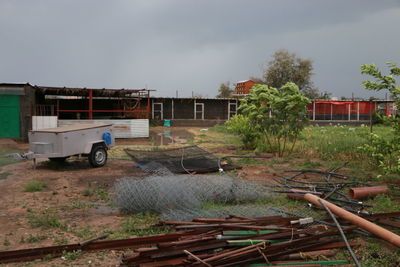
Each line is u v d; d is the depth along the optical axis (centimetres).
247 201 784
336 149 1453
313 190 858
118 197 719
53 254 495
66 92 2480
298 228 543
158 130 3014
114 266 464
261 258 461
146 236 537
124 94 2694
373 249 515
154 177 773
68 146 1154
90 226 626
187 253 443
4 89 2003
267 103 1546
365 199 801
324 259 483
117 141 2212
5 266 466
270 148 1588
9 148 1783
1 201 800
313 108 3822
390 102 3834
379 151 900
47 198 827
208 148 1769
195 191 751
